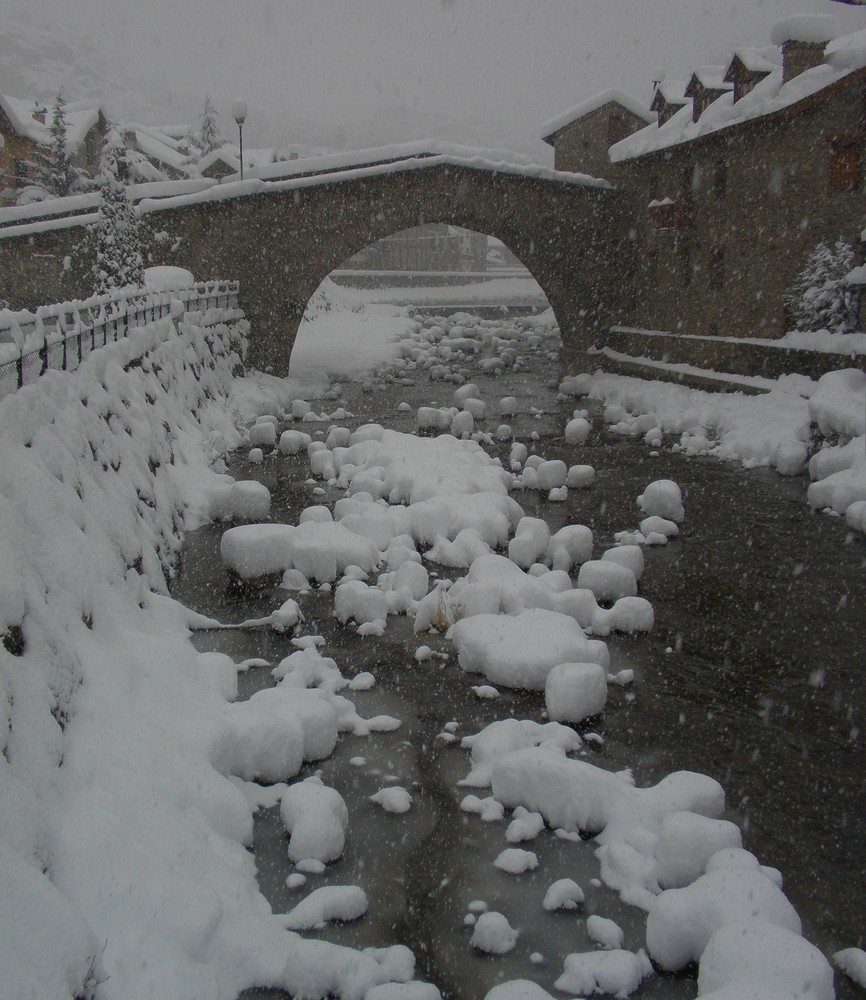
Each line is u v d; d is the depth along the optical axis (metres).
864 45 23.80
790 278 26.47
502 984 4.99
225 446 20.22
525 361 40.91
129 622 8.64
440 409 25.58
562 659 9.04
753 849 6.67
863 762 7.90
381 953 5.43
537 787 6.81
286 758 7.31
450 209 34.25
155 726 6.88
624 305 38.53
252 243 31.80
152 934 4.86
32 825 4.91
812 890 6.22
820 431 19.30
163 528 12.84
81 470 10.28
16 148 49.44
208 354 24.47
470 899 6.01
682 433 24.02
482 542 13.08
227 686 8.39
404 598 11.18
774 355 25.56
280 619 10.51
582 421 23.39
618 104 38.38
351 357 37.66
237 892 5.67
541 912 5.87
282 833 6.63
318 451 18.56
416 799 7.17
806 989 4.43
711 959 4.75
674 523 15.13
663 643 10.47
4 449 8.02
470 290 73.50
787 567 13.27
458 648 9.63
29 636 6.35
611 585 11.56
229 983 5.01
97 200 32.09
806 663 9.95
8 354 9.50
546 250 36.78
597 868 6.29
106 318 15.50
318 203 32.03
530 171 34.81
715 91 31.39
